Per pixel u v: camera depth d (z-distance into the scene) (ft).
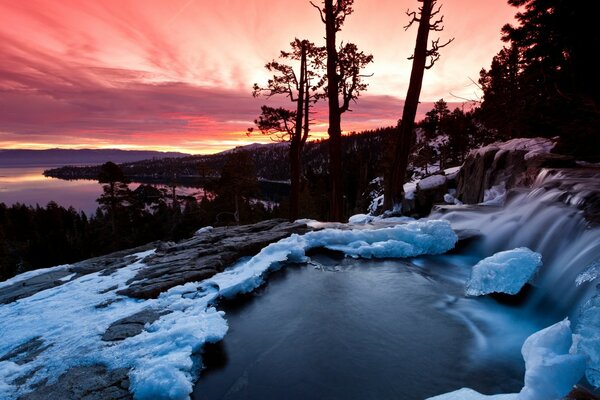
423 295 18.30
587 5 22.59
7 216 240.32
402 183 44.21
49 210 242.37
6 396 10.52
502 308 16.61
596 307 10.42
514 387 11.20
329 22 48.80
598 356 9.32
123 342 13.17
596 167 28.66
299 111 62.59
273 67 61.26
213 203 129.29
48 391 10.69
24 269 127.24
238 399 11.04
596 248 15.01
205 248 25.46
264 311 16.74
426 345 13.80
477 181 39.75
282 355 13.25
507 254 18.24
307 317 16.12
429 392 11.14
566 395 8.07
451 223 29.84
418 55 41.19
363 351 13.39
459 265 22.74
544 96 38.81
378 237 26.03
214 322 14.58
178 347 12.76
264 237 26.37
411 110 42.37
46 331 14.82
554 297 16.39
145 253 28.09
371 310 16.69
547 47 27.89
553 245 19.11
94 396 10.43
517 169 34.94
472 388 11.24
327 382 11.71
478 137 123.85
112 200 152.97
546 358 9.98
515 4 29.14
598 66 26.55
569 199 20.61
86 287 20.12
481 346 13.58
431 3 39.93
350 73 52.34
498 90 63.41
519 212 24.91
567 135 33.83
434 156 181.47
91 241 140.05
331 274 21.30
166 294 17.87
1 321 16.35
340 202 51.78
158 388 10.68
